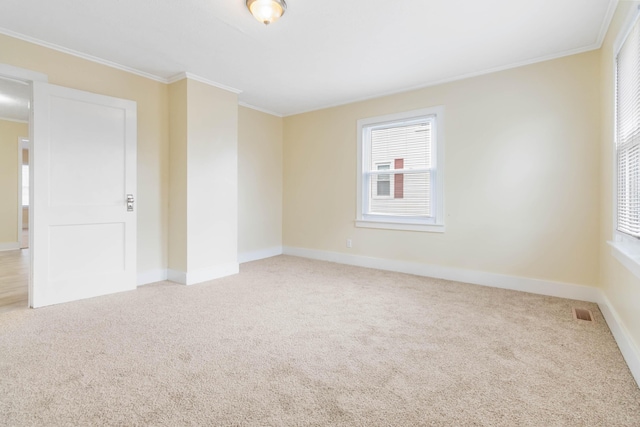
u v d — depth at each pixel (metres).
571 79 3.04
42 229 2.78
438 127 3.83
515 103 3.33
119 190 3.24
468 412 1.45
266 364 1.87
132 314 2.65
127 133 3.29
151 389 1.61
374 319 2.58
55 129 2.84
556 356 1.97
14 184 5.93
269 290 3.37
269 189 5.22
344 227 4.72
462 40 2.79
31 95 2.72
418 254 4.04
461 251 3.72
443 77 3.66
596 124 2.93
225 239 3.96
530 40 2.80
